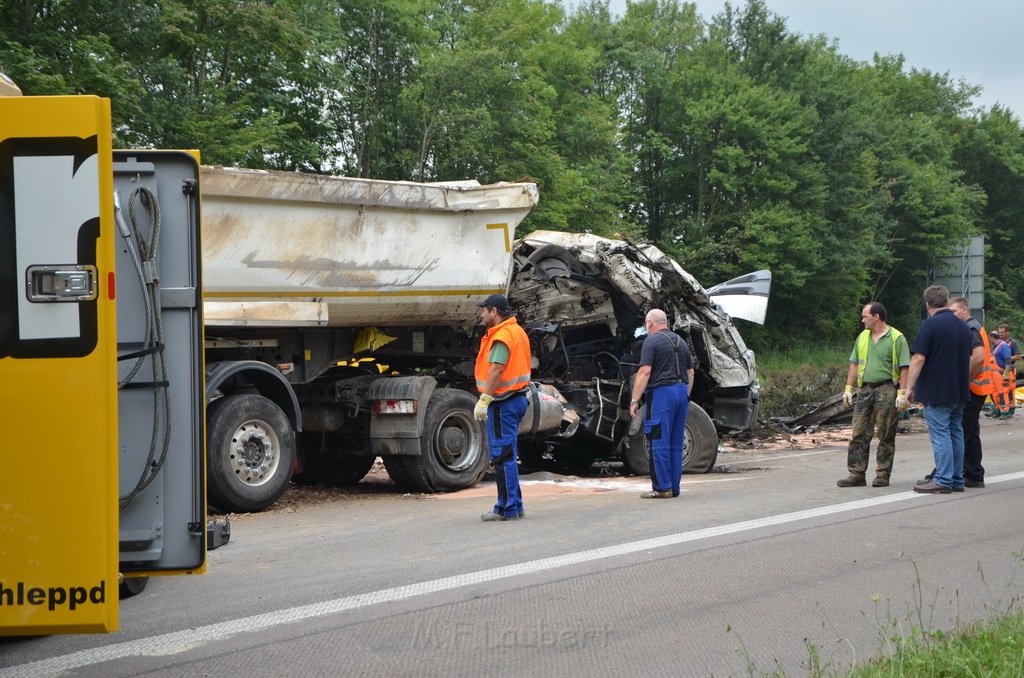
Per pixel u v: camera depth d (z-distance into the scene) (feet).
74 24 57.26
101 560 11.79
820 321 150.41
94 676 14.47
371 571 21.16
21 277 11.83
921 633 15.40
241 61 68.44
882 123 163.94
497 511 27.55
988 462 40.52
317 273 31.14
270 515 29.43
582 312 41.91
